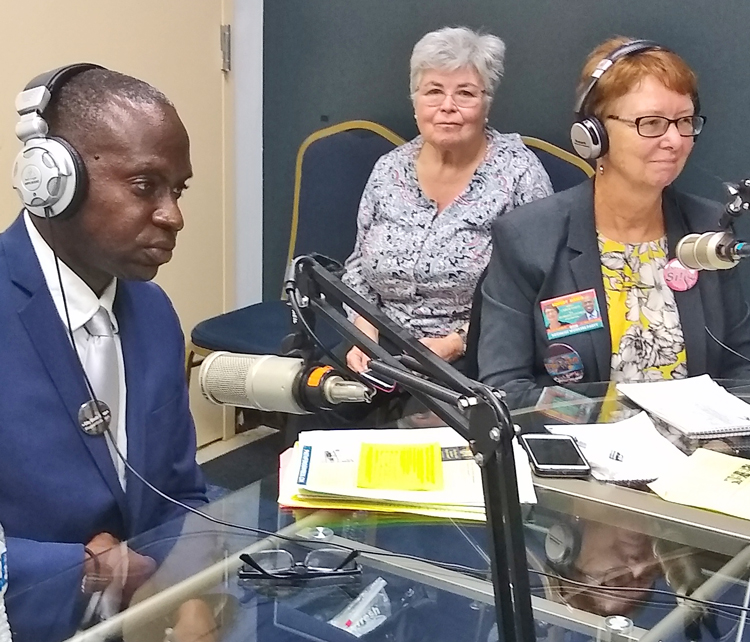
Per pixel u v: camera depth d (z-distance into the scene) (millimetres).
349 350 716
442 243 2125
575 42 2324
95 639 821
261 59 2854
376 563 957
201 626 856
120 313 1165
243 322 2465
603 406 1440
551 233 1688
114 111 1005
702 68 2189
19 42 2143
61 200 995
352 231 2574
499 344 1703
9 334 1042
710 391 1490
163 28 2541
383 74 2648
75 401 1066
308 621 868
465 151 2154
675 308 1679
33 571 953
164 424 1192
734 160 2207
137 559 967
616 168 1634
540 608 867
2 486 1042
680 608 882
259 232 3021
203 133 2762
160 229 1043
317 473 1109
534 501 1076
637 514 1060
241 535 1014
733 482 1111
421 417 1326
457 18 2480
